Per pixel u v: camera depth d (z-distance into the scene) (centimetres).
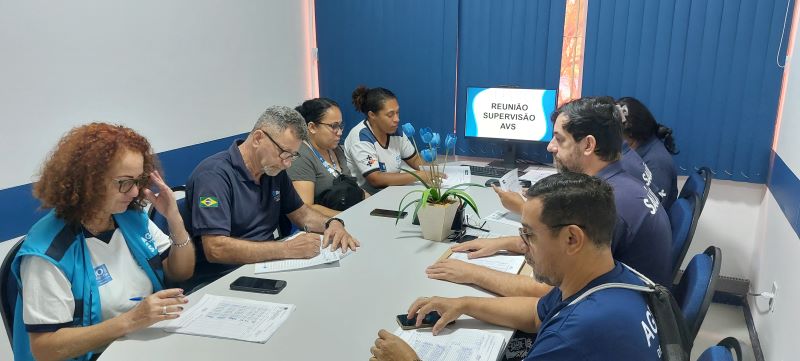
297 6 394
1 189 223
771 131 297
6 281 142
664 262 162
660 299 103
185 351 124
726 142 309
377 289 157
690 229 206
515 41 346
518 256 180
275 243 185
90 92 256
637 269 159
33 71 230
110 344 128
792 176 231
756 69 294
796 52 264
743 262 323
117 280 150
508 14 344
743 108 301
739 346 116
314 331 133
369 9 379
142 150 147
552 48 337
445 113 374
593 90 333
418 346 127
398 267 173
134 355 122
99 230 149
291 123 192
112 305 147
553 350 100
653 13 310
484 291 156
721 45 299
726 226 323
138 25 278
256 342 127
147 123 289
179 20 302
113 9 264
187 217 196
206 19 320
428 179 278
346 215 230
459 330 136
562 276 109
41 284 131
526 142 340
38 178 141
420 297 147
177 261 174
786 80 287
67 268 136
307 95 418
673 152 295
